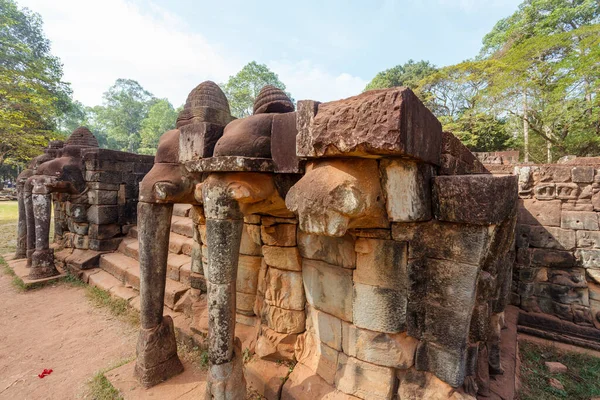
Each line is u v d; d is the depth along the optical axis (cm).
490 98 1672
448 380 211
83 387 323
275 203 250
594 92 1317
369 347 238
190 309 441
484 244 193
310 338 299
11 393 317
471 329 228
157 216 300
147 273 304
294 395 268
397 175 194
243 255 350
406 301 224
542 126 1667
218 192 222
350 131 165
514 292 570
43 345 415
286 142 213
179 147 282
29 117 1459
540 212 554
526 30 1772
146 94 5100
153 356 308
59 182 688
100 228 725
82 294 602
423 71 2566
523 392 344
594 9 1480
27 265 717
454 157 248
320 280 275
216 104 319
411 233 217
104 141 4991
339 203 172
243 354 328
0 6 1694
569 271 534
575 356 441
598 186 510
